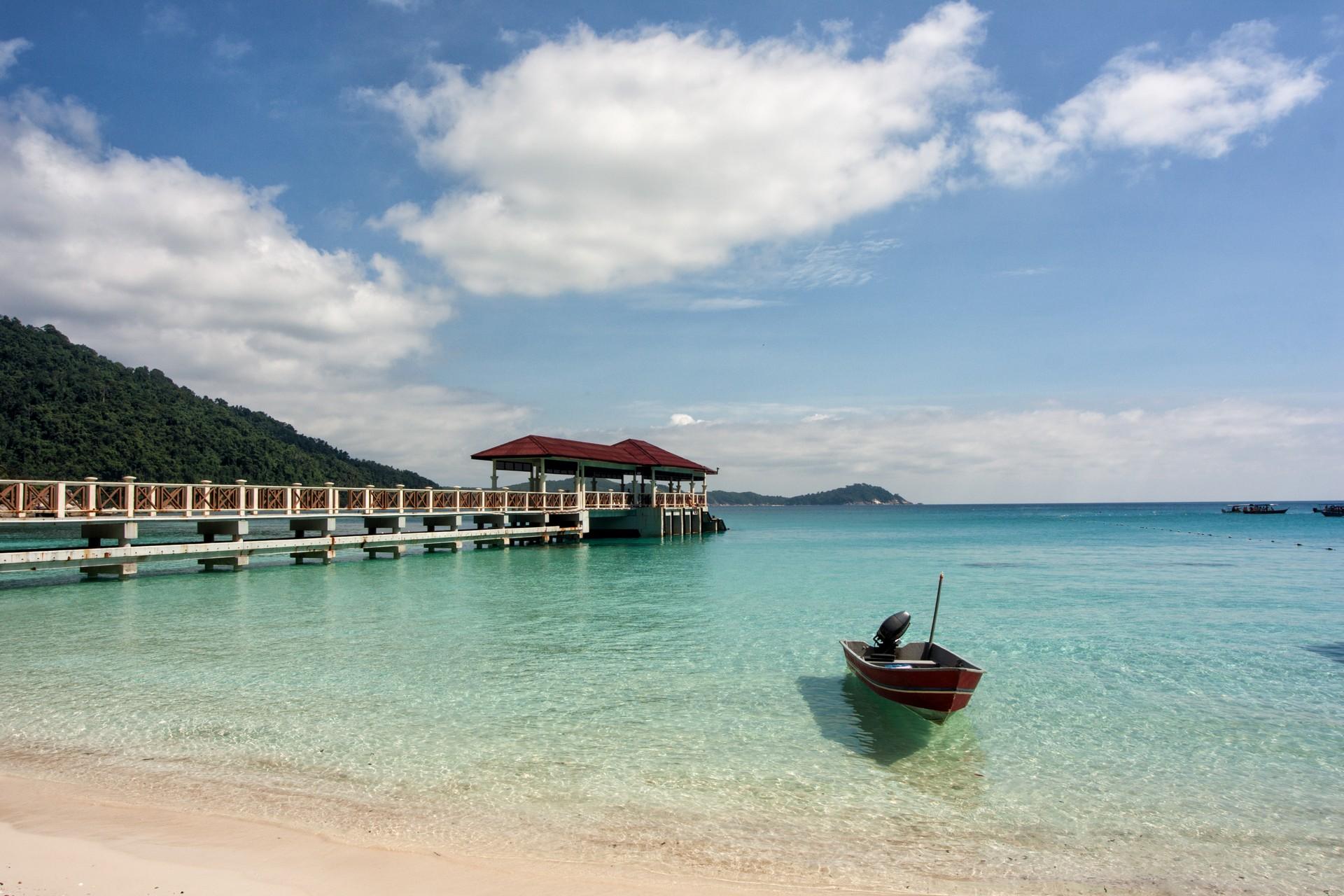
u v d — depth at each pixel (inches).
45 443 2694.4
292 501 1170.6
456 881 238.1
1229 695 467.8
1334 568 1312.7
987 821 291.1
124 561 978.1
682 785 319.6
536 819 286.0
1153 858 264.5
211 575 1064.2
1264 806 307.3
